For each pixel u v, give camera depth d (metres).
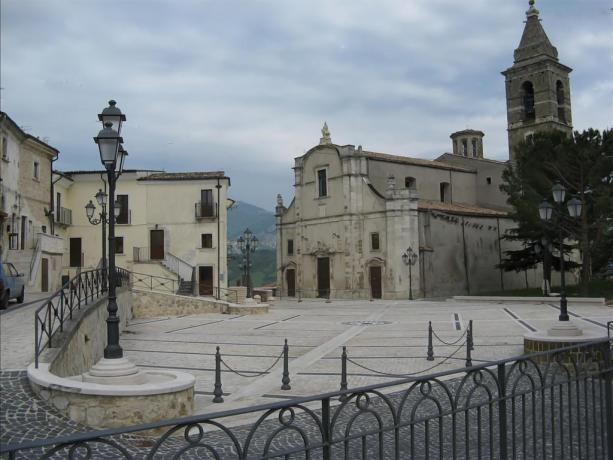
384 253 48.78
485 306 37.16
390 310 36.69
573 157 37.00
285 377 14.11
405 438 8.83
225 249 46.97
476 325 26.20
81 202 47.41
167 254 46.72
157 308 33.94
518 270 48.62
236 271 127.81
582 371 6.82
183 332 26.64
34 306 21.34
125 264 46.59
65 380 10.16
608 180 36.97
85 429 9.44
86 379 10.34
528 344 16.16
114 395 9.65
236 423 10.35
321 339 23.19
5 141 32.44
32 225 37.19
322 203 53.94
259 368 17.03
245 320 31.64
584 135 36.94
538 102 58.47
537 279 58.94
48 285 35.06
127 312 30.02
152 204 47.19
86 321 16.30
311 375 15.66
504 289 54.72
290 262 57.69
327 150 53.50
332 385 14.34
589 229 38.56
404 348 19.95
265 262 173.62
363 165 51.19
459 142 70.06
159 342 23.45
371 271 49.84
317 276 54.16
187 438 3.81
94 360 17.50
